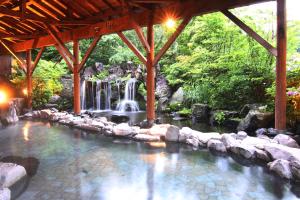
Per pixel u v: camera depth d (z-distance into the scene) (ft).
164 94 36.24
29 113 34.12
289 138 15.61
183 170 14.34
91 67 47.96
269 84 22.71
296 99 17.69
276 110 16.70
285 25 16.08
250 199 11.12
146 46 22.43
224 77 26.02
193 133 20.06
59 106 39.47
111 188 12.28
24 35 33.88
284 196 11.36
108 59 50.67
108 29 25.98
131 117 32.48
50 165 15.34
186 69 31.96
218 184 12.59
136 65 43.86
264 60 23.62
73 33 29.94
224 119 24.27
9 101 32.01
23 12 24.79
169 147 18.76
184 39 36.47
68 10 27.55
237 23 17.93
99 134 23.34
